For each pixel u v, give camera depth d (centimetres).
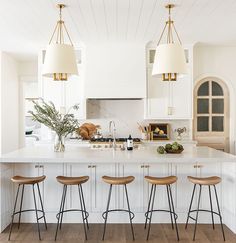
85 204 387
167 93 570
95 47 556
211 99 601
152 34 498
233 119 597
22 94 712
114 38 522
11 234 354
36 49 594
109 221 388
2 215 361
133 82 556
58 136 402
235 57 596
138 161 340
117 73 557
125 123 618
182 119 587
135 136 616
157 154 371
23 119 716
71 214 389
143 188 386
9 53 629
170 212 355
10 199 384
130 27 459
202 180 336
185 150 417
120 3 362
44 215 368
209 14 403
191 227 376
